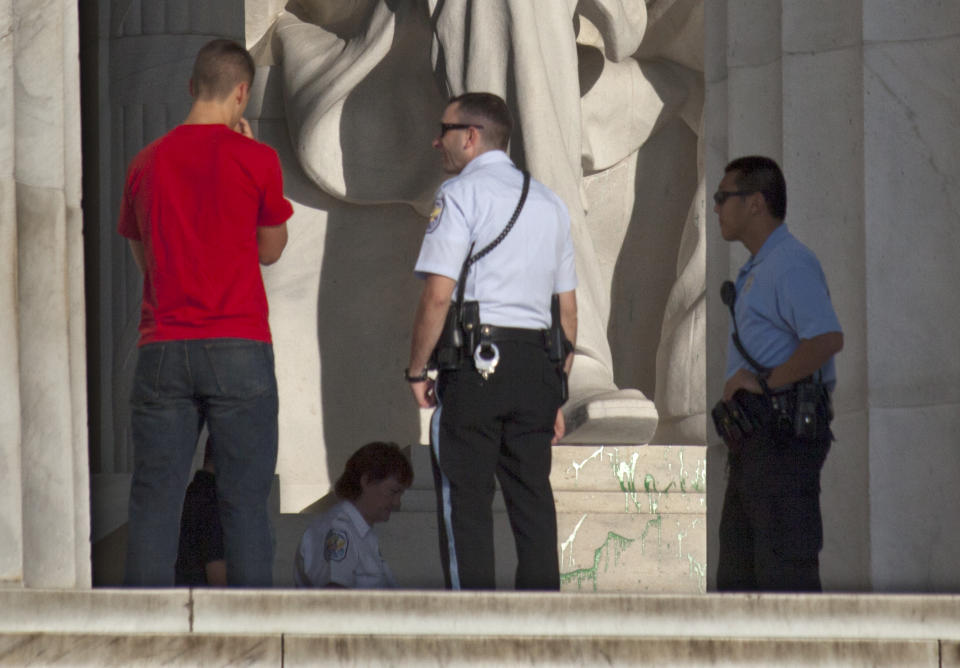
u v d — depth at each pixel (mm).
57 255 17047
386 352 33906
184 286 18484
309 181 33938
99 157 31188
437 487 18781
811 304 18547
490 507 18750
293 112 33344
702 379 31328
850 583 19375
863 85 19641
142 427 18547
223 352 18391
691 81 34469
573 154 30422
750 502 18688
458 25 30547
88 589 15406
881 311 19328
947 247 19344
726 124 21984
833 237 19984
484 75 30188
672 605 15648
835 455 19641
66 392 17031
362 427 33656
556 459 27656
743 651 15617
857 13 19875
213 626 15383
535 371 18781
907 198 19453
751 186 19281
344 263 33969
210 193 18688
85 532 17125
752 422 18562
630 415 27375
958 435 19031
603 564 27141
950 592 18781
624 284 34531
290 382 33469
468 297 18781
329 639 15398
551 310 19359
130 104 31219
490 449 18703
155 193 18750
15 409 16531
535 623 15531
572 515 27250
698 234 32719
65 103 17250
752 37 21391
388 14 32656
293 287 33844
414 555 27703
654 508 27656
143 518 18438
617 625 15578
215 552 23219
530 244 18953
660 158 34812
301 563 22766
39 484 16844
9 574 16375
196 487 23328
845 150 20000
